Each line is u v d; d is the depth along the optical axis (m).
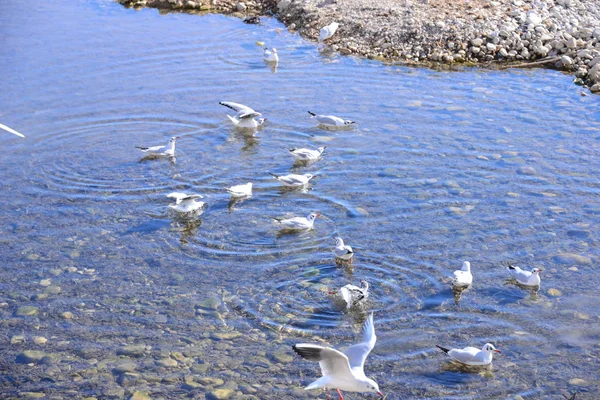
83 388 13.77
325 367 12.27
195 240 18.34
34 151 22.66
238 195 20.20
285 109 25.53
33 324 15.40
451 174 21.09
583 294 16.23
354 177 21.17
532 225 18.67
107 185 20.91
